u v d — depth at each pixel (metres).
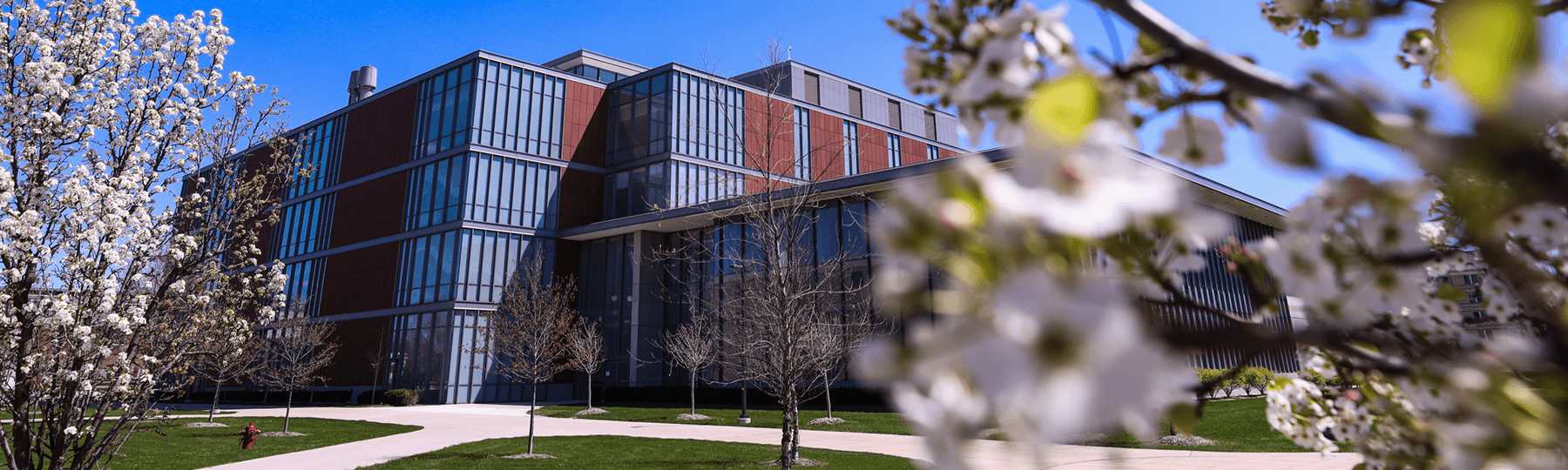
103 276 6.77
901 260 0.40
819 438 15.61
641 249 30.83
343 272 34.22
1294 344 0.68
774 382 17.42
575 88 34.62
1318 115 0.49
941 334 0.33
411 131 33.81
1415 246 0.82
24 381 6.16
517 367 27.08
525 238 31.55
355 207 34.94
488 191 31.11
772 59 11.77
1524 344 0.62
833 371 19.30
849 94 41.22
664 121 32.84
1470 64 0.35
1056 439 0.28
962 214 0.38
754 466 11.95
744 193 12.15
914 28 1.04
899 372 0.35
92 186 7.16
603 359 28.02
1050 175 0.36
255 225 8.22
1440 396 1.01
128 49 7.83
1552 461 0.57
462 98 32.31
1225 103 0.77
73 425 6.43
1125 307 0.29
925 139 42.03
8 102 6.84
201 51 8.14
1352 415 1.43
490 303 30.12
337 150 37.28
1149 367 0.27
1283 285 0.88
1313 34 1.00
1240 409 16.53
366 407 27.53
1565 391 0.57
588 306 31.88
